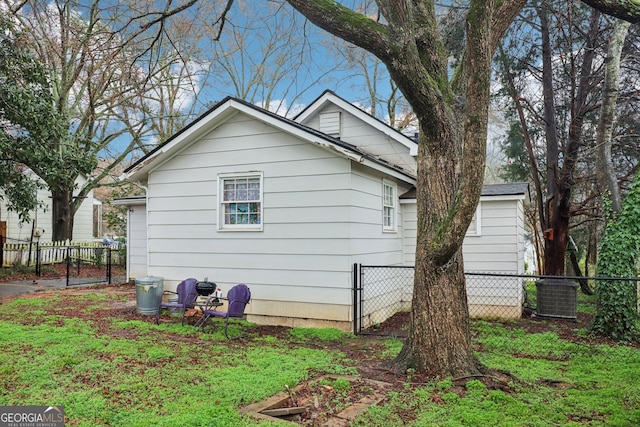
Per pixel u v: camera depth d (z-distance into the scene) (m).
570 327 8.74
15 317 7.89
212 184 9.00
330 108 13.12
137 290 8.46
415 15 5.25
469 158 4.34
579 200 16.80
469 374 4.79
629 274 7.55
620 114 12.37
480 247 10.38
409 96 4.73
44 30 11.62
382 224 9.45
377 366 5.32
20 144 11.52
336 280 7.85
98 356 5.36
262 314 8.38
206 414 3.60
